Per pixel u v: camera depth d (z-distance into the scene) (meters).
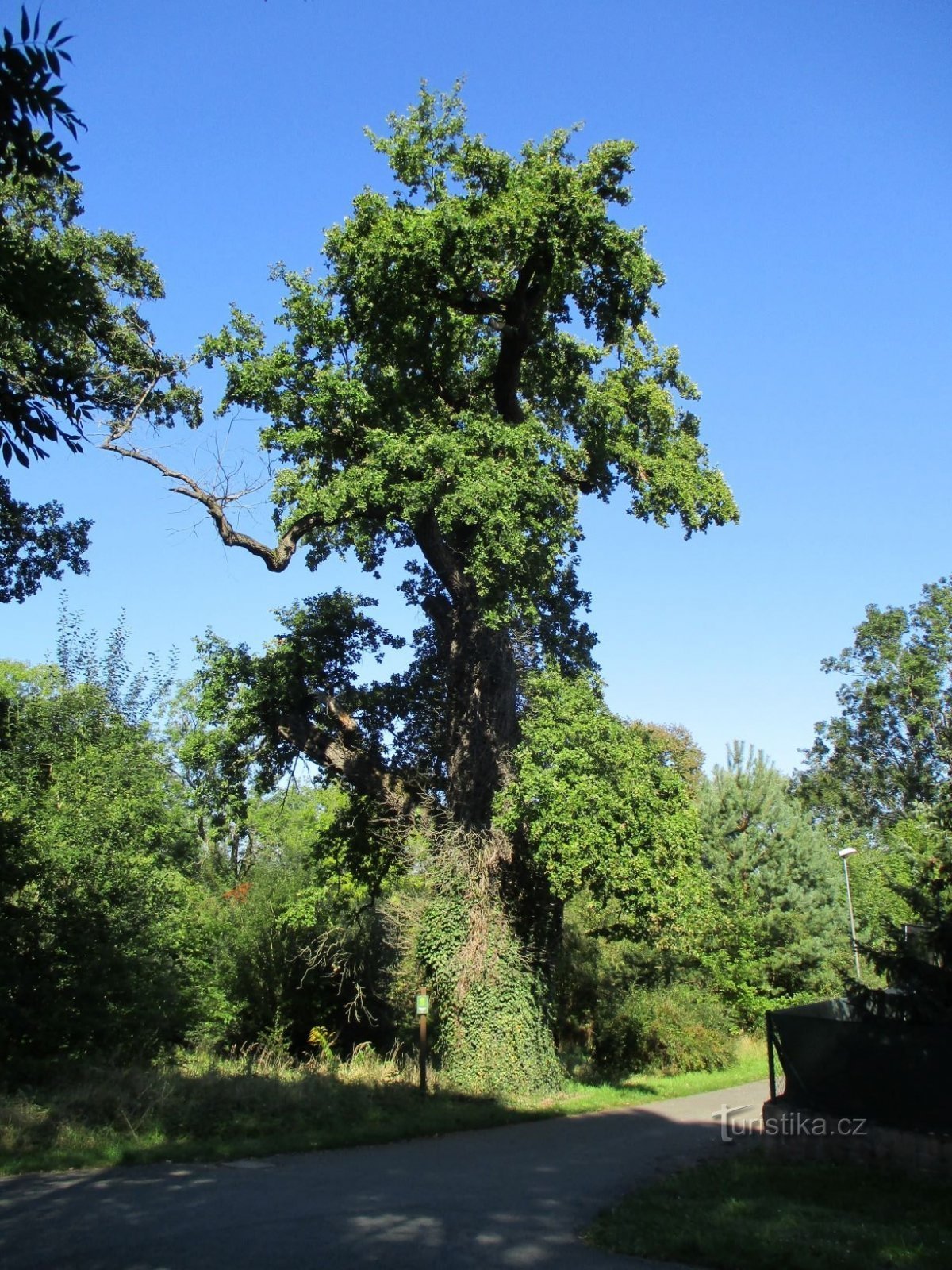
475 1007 21.23
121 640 27.81
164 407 23.62
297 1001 28.67
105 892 21.31
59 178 7.92
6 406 8.65
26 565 21.00
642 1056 26.94
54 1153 12.12
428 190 21.23
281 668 24.08
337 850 27.02
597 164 20.45
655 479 22.61
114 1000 19.25
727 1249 8.32
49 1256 7.67
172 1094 15.05
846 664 59.97
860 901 35.94
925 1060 11.61
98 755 25.58
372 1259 7.82
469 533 20.77
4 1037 16.97
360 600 26.08
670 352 23.84
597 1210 9.95
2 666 47.41
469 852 21.56
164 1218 9.05
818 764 60.91
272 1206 9.74
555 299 21.05
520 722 20.61
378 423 20.53
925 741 56.97
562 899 20.31
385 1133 15.28
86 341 21.41
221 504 21.52
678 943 20.89
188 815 28.75
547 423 24.20
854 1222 9.21
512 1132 16.41
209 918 29.06
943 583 58.31
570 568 25.39
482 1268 7.70
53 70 7.20
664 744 21.78
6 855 18.92
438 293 20.95
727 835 34.66
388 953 26.62
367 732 25.66
